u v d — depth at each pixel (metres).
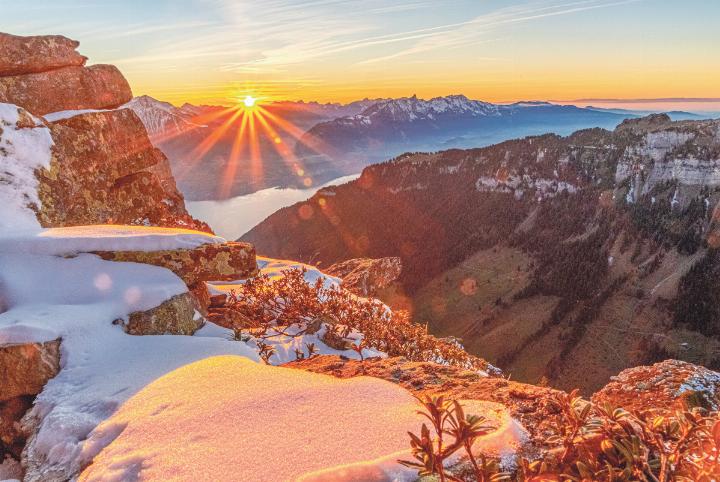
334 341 7.37
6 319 5.02
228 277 7.35
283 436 2.84
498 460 2.38
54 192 9.43
